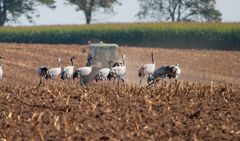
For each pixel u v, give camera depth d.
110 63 107.31
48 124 54.81
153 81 93.06
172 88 82.19
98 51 114.56
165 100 72.81
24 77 135.38
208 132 53.38
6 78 133.12
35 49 194.62
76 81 121.31
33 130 51.69
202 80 141.00
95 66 111.12
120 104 68.25
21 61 165.38
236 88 96.88
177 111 64.62
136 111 63.19
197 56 190.25
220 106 69.31
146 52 196.62
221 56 191.88
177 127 54.81
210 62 178.50
